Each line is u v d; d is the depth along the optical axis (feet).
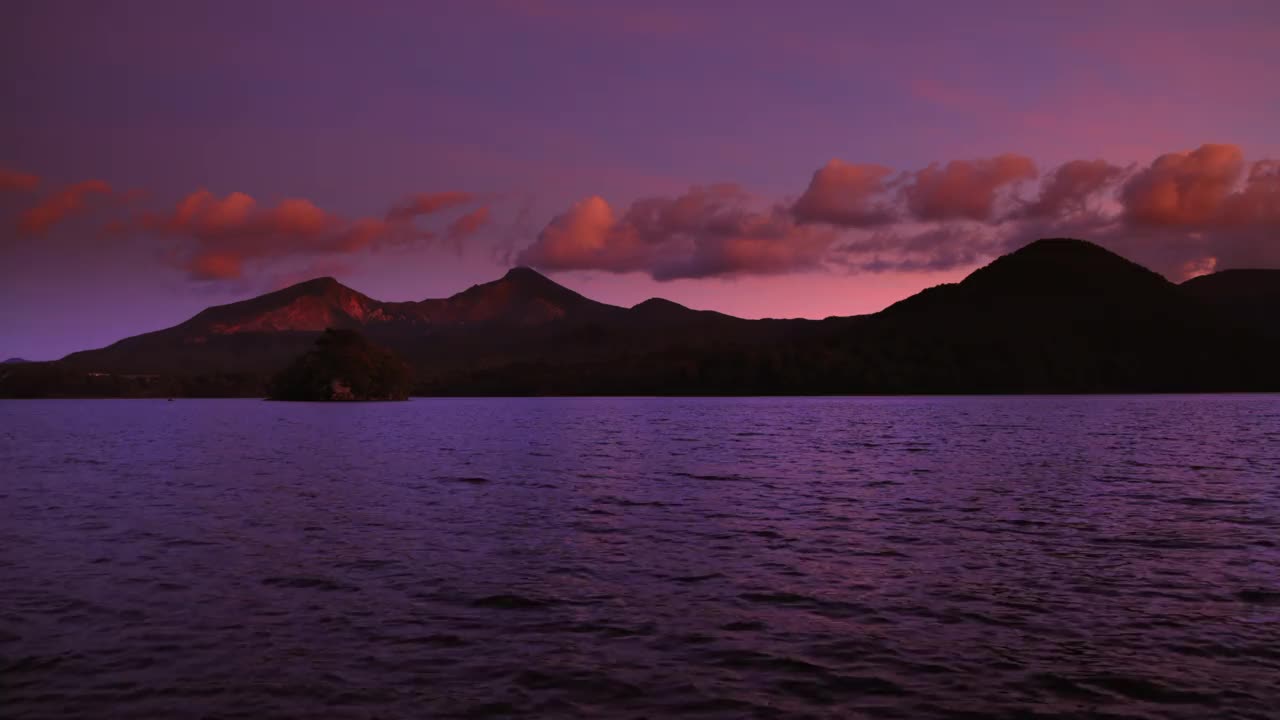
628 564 67.15
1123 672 41.96
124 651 44.60
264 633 47.96
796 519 90.68
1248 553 71.31
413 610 53.11
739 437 248.52
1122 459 164.66
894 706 37.58
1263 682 40.47
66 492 115.75
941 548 73.92
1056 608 53.83
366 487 121.80
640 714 36.45
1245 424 310.24
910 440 228.43
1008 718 36.29
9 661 42.86
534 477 135.95
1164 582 60.90
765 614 52.49
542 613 52.44
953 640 47.21
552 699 38.11
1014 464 155.22
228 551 72.18
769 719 36.04
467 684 39.96
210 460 172.86
